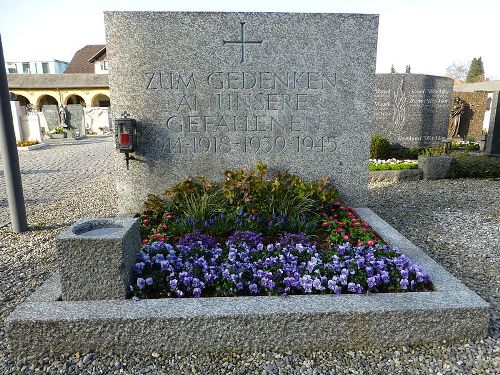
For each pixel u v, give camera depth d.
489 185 7.67
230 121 4.99
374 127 10.50
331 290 2.80
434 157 8.29
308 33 4.83
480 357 2.54
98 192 7.50
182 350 2.58
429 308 2.60
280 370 2.45
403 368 2.48
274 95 4.96
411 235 4.79
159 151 5.01
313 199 4.72
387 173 8.27
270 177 5.18
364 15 4.82
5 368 2.46
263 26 4.78
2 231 5.14
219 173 5.11
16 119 17.11
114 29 4.68
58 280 3.01
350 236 3.98
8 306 3.18
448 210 5.87
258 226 4.06
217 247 3.43
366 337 2.62
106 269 2.65
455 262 4.01
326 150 5.16
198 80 4.86
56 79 34.66
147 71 4.79
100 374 2.42
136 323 2.51
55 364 2.49
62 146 17.27
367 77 4.98
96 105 34.50
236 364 2.51
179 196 4.68
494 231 4.89
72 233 2.70
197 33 4.74
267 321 2.55
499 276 3.69
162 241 3.65
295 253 3.24
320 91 4.99
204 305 2.62
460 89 35.03
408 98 10.40
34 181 8.89
